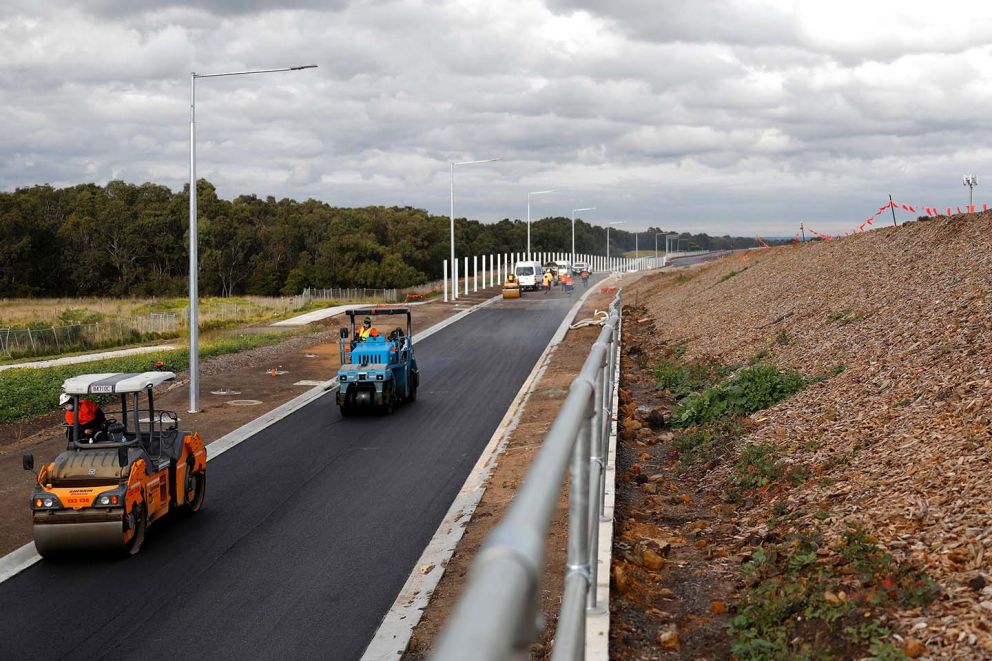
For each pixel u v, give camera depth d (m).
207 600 11.06
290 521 14.49
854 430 12.41
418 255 127.94
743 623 7.21
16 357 43.16
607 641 5.68
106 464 13.03
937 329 15.35
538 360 34.97
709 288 43.41
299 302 74.12
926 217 29.91
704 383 21.91
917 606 6.71
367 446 20.34
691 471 13.82
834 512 9.52
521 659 1.37
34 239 100.75
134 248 109.88
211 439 21.83
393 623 9.79
